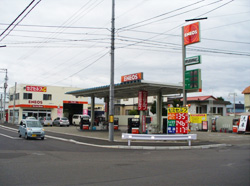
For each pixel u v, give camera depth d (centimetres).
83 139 2177
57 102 5353
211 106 4619
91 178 798
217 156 1316
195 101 4988
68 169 934
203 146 1794
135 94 3447
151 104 5544
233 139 2445
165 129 2612
